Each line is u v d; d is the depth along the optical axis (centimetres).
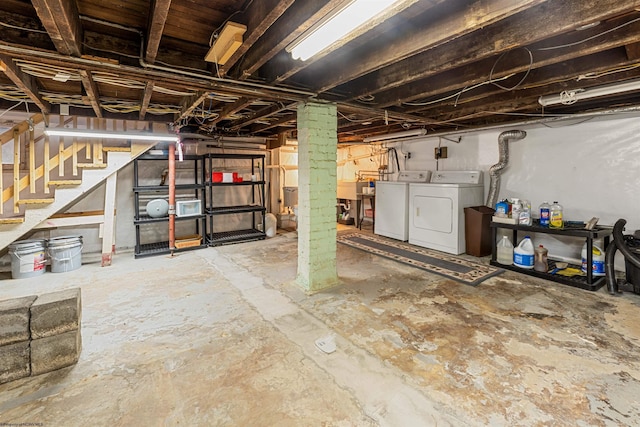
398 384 185
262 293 325
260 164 667
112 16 185
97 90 308
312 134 317
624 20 178
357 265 423
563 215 420
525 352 216
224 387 183
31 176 373
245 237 573
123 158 429
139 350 221
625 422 155
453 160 557
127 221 509
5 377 187
